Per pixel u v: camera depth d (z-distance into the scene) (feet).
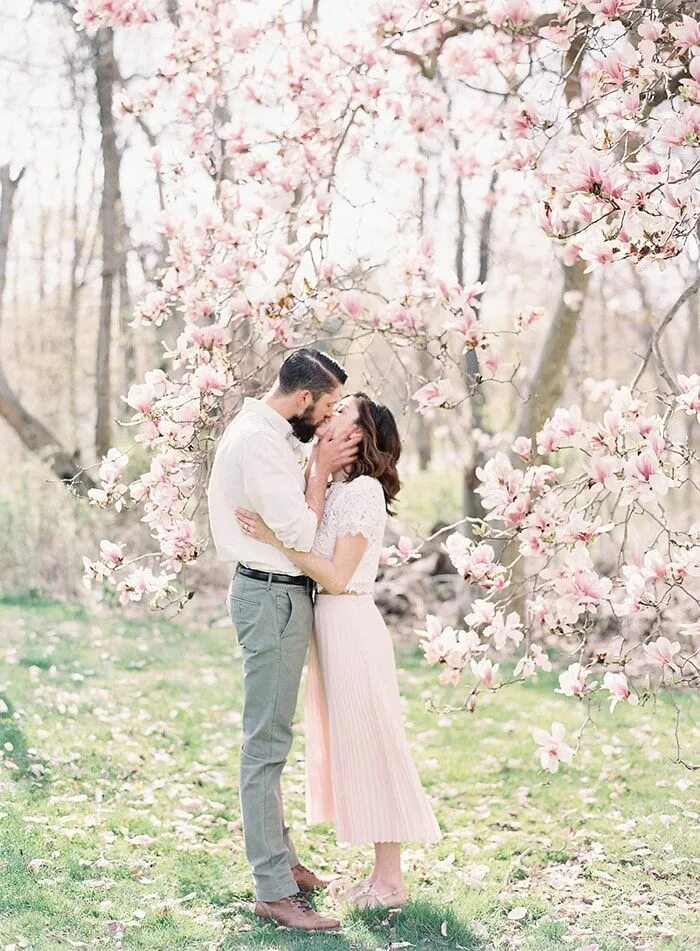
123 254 34.76
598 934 10.18
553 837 13.08
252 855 10.40
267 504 9.93
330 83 15.12
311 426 10.63
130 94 15.61
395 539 32.22
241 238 14.33
